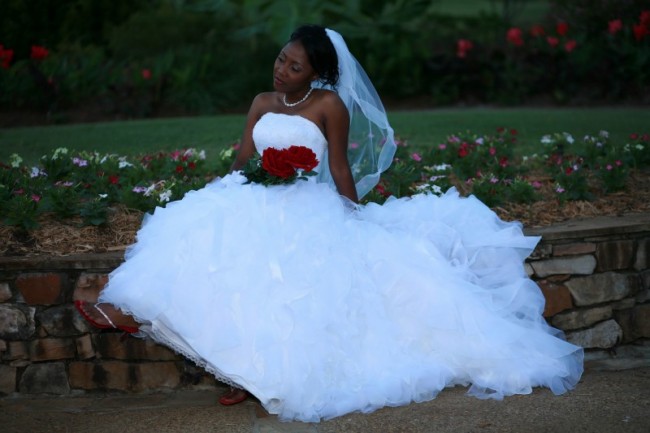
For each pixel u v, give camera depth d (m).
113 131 7.46
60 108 9.05
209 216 3.76
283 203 3.88
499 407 3.64
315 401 3.56
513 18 13.70
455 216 4.29
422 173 5.35
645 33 9.65
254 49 10.66
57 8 9.87
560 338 4.25
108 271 3.99
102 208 4.33
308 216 3.86
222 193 3.91
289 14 10.17
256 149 4.33
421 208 4.32
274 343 3.54
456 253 4.11
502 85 10.30
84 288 3.98
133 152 6.45
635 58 9.67
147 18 11.09
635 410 3.57
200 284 3.59
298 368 3.53
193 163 5.22
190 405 3.80
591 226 4.42
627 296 4.45
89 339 3.99
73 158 5.24
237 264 3.65
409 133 7.18
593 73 9.87
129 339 3.97
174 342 3.63
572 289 4.36
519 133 7.11
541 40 10.34
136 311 3.58
